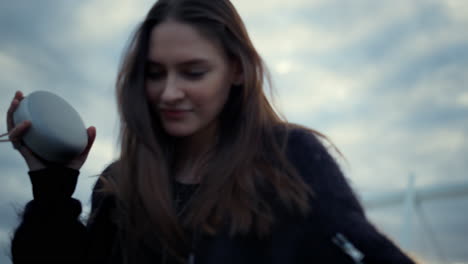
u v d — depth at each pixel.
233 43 1.00
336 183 0.89
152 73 0.99
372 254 0.81
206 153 1.05
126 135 1.07
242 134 1.00
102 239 1.12
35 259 1.06
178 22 0.95
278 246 0.88
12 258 1.09
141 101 1.03
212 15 0.97
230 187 0.94
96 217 1.14
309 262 0.85
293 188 0.89
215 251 0.90
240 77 1.04
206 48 0.95
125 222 1.05
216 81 0.97
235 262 0.88
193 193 1.02
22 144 1.17
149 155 1.02
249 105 1.01
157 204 0.98
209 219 0.93
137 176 1.04
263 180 0.93
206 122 0.98
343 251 0.83
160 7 1.00
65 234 1.09
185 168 1.08
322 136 1.02
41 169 1.15
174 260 0.96
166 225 0.95
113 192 1.11
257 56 1.04
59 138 1.13
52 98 1.19
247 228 0.89
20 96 1.20
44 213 1.10
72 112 1.20
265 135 1.00
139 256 1.01
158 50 0.96
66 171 1.15
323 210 0.86
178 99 0.94
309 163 0.92
